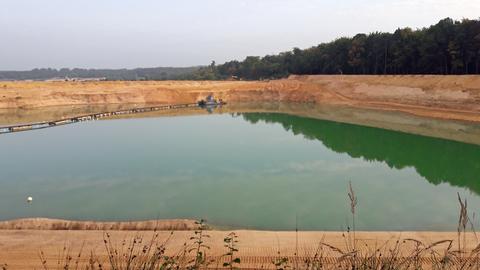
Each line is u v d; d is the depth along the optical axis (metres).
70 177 28.41
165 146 39.56
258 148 38.00
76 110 72.81
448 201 22.50
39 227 18.16
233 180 26.89
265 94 88.75
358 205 21.89
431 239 16.06
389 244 15.57
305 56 107.88
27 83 87.25
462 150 35.25
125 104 82.75
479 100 51.78
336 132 46.66
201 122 57.78
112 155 35.69
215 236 16.45
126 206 22.14
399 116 55.66
